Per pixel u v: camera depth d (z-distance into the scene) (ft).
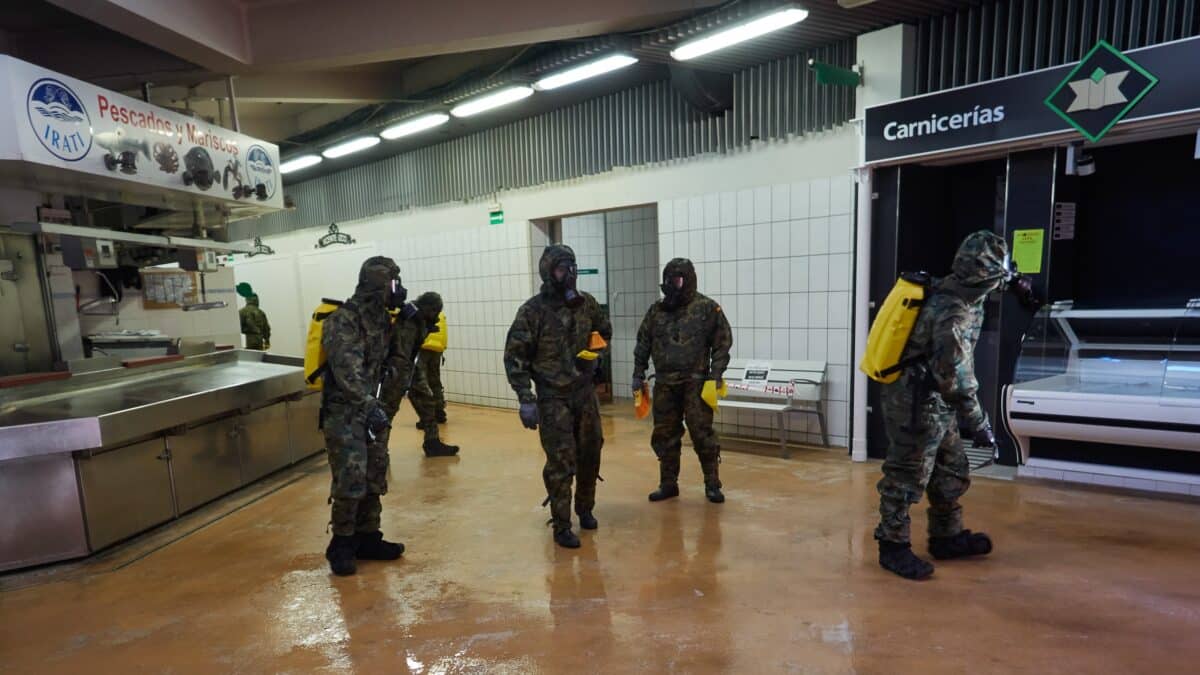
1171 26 12.07
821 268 17.08
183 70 17.94
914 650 7.88
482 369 27.35
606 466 16.96
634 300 25.36
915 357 9.69
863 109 15.38
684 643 8.30
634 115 20.77
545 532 12.53
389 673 7.96
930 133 14.25
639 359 14.11
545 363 11.80
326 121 28.96
